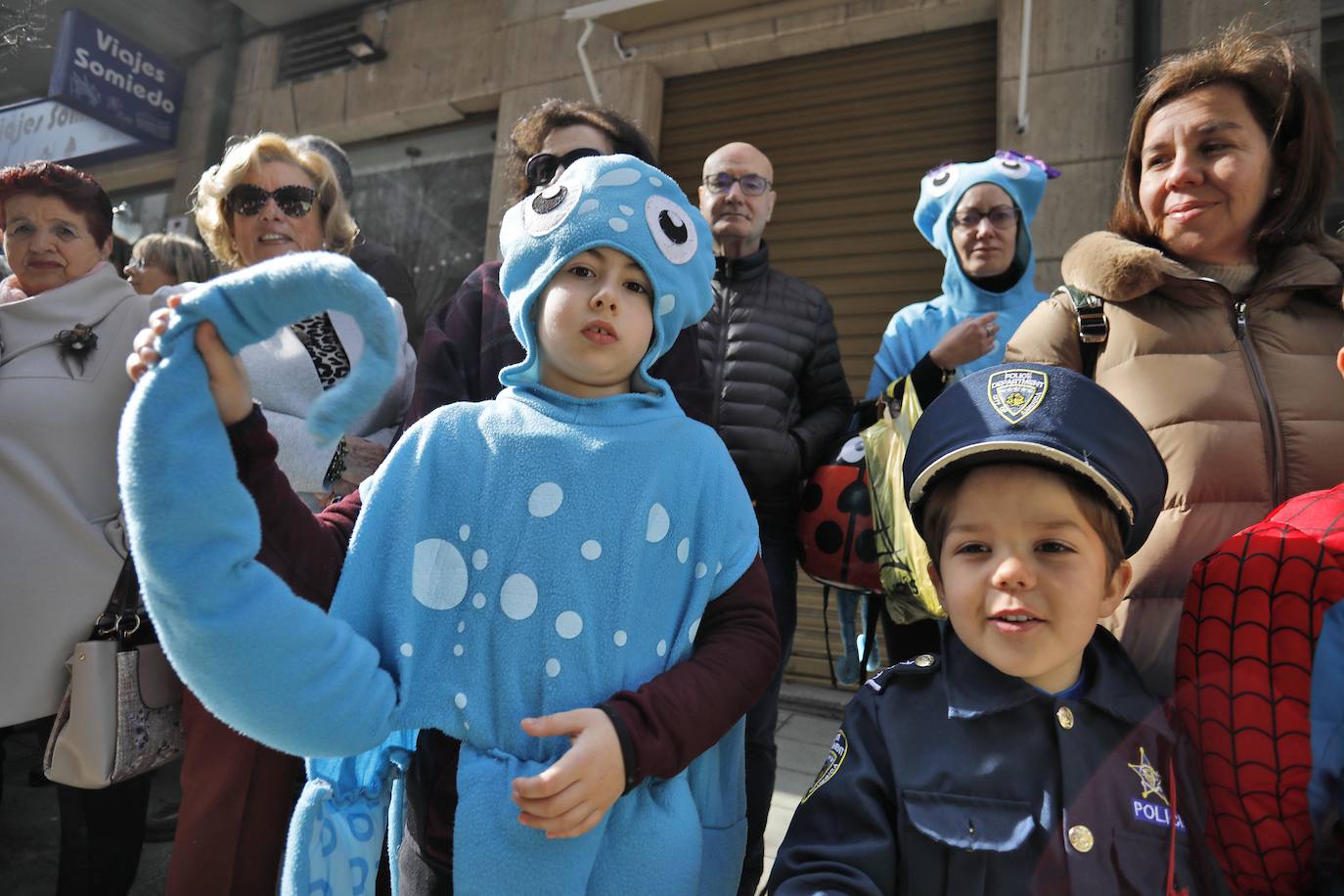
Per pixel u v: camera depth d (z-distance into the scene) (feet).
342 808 3.32
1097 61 13.32
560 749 3.12
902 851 3.24
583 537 3.30
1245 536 3.29
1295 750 2.77
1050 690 3.45
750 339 7.82
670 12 15.88
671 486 3.57
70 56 13.42
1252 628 2.97
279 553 3.00
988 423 3.44
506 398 3.69
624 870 3.17
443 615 3.27
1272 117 4.42
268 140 6.88
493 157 18.93
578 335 3.53
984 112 14.60
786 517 7.55
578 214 3.57
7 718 5.71
